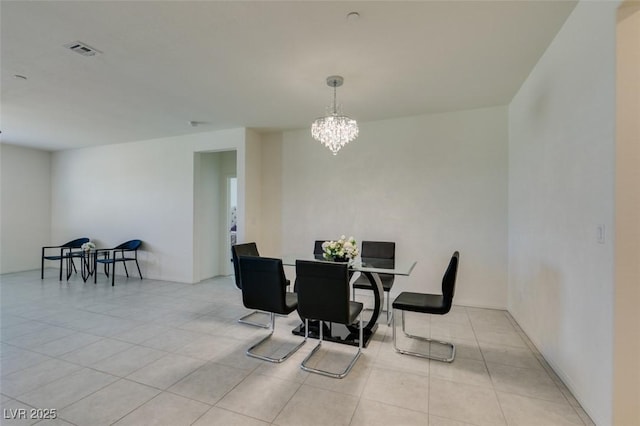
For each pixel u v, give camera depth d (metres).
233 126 4.92
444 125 4.22
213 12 2.10
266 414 1.94
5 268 6.30
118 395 2.13
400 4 2.02
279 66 2.88
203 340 3.04
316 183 4.98
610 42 1.70
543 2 2.02
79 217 6.58
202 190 5.76
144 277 5.91
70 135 5.48
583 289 1.98
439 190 4.25
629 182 1.63
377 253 4.16
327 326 3.29
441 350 2.83
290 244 5.15
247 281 2.83
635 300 1.63
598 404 1.80
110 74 3.05
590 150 1.90
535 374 2.40
